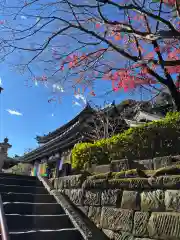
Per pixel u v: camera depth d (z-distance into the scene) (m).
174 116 5.74
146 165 5.61
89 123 16.81
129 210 4.61
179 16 5.69
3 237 3.22
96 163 6.82
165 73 6.80
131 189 4.73
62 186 6.96
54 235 4.78
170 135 5.54
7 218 5.05
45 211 5.93
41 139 28.22
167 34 5.06
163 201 4.03
